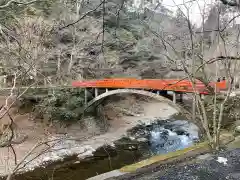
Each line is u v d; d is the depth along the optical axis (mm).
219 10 4660
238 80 11930
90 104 19688
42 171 12062
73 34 16297
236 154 4965
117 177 4020
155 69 21953
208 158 4797
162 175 4102
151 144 16797
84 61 18953
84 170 12570
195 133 18547
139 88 16297
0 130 11375
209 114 10172
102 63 19016
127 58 22453
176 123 21922
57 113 17453
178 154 4902
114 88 19188
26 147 13258
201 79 5883
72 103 18688
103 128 19375
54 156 13688
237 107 10570
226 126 9227
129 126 20922
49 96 16969
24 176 11406
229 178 3975
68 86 18516
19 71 4516
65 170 12453
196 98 5863
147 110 26656
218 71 8297
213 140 5383
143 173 4188
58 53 14016
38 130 15227
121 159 14180
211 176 4047
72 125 18266
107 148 15664
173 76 18547
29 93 15789
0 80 7719
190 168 4359
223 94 10984
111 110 23391
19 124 14977
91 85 19375
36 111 16750
